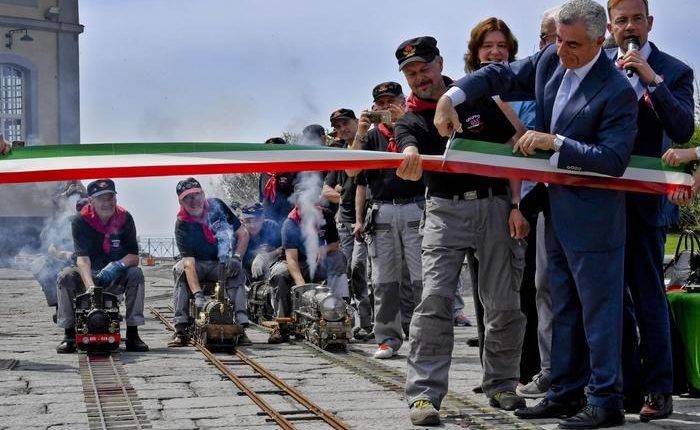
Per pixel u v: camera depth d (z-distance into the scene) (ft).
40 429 19.47
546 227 20.40
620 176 18.92
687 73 20.52
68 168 19.40
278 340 33.42
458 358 29.55
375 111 30.58
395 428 19.47
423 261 20.62
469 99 19.89
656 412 20.12
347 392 23.59
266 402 22.18
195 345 32.53
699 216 42.39
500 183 20.65
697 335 22.03
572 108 19.24
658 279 20.54
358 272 35.86
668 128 19.90
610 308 19.24
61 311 30.86
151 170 19.43
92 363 28.45
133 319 31.17
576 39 18.71
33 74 120.26
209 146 19.69
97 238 31.24
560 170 19.43
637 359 20.98
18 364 28.14
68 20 122.42
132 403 22.12
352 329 33.17
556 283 20.22
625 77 19.22
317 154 19.90
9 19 118.42
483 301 21.24
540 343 22.81
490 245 20.67
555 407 20.22
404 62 21.45
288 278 35.55
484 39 23.45
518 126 20.89
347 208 38.01
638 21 20.54
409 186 29.37
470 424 19.80
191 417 20.62
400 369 27.32
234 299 34.19
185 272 33.06
